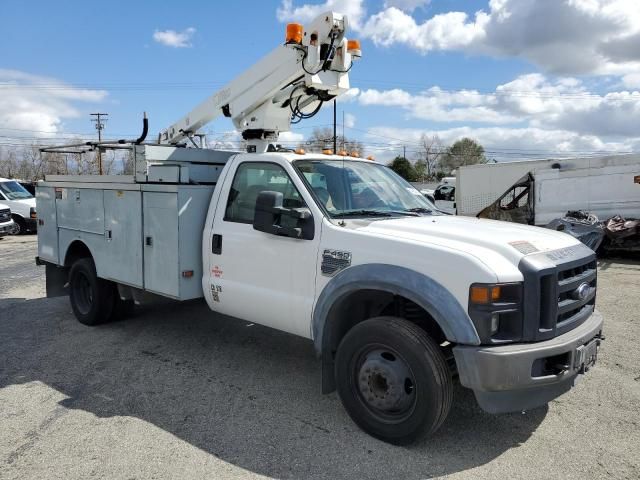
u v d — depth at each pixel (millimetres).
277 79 5336
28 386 4660
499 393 3266
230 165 4938
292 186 4375
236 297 4688
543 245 3682
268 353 5574
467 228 3883
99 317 6480
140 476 3232
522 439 3742
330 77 5164
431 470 3326
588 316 3877
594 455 3523
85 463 3375
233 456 3480
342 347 3816
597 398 4465
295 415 4098
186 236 4984
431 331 3908
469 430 3871
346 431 3832
